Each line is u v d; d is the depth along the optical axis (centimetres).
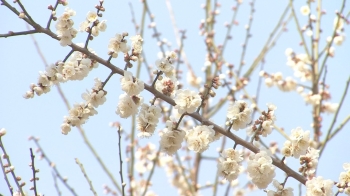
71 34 515
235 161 501
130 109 515
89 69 529
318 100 912
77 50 518
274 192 495
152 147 1009
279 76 955
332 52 939
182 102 496
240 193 1012
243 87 916
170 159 1015
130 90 505
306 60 961
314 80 926
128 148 959
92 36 519
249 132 516
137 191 949
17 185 517
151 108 509
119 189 827
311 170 502
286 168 502
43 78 523
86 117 529
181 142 504
